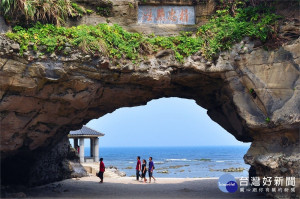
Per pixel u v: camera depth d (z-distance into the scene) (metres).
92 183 19.98
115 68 12.60
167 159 91.38
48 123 14.02
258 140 13.59
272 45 13.12
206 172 41.03
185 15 14.21
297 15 13.38
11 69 11.53
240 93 13.39
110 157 118.00
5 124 12.60
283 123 12.34
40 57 11.82
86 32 12.57
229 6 14.09
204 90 15.25
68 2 13.15
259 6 13.81
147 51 13.13
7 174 15.77
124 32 13.28
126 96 14.50
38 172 17.73
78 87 12.58
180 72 13.63
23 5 12.13
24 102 12.34
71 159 22.88
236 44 13.43
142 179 23.09
